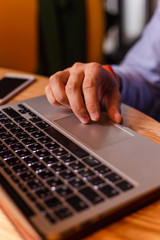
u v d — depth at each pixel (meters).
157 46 1.19
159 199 0.47
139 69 1.15
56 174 0.47
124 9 2.92
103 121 0.65
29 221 0.39
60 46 2.12
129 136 0.59
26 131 0.61
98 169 0.49
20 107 0.71
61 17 2.08
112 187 0.45
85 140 0.57
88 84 0.66
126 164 0.50
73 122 0.64
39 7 2.00
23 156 0.52
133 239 0.41
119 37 3.01
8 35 1.79
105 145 0.56
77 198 0.43
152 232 0.42
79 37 2.18
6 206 0.43
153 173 0.48
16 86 0.85
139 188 0.45
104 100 0.71
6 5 1.73
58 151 0.54
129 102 0.99
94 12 2.20
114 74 0.95
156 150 0.54
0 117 0.67
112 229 0.42
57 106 0.71
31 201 0.42
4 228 0.45
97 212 0.41
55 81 0.70
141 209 0.45
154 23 1.28
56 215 0.40
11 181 0.46
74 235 0.40
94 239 0.41
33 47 1.91
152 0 2.86
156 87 1.08
